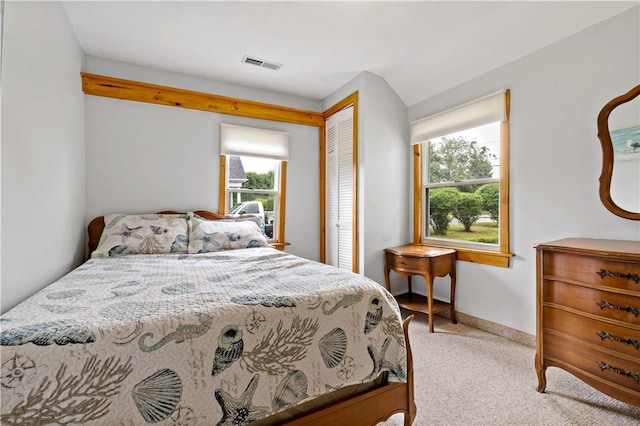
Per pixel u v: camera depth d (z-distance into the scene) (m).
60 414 0.77
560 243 1.71
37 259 1.53
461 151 2.90
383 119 3.11
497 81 2.49
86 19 2.17
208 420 0.93
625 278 1.38
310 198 3.68
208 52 2.63
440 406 1.57
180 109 3.01
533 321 2.26
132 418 0.83
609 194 1.82
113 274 1.64
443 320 2.86
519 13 2.08
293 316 1.13
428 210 3.26
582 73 1.98
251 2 2.00
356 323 1.26
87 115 2.64
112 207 2.73
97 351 0.83
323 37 2.42
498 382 1.79
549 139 2.15
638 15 1.74
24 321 0.91
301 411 1.13
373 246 3.04
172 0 1.98
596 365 1.47
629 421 1.44
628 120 1.76
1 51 1.17
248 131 3.29
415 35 2.38
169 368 0.90
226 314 1.02
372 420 1.25
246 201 3.40
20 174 1.34
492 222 2.64
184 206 3.02
